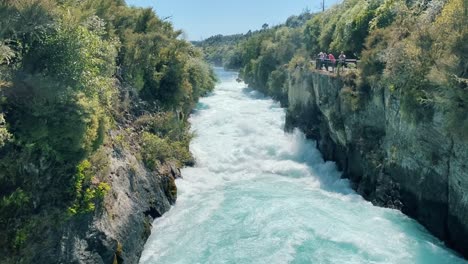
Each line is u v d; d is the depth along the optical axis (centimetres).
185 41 3884
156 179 1984
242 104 5238
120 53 2436
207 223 1820
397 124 2017
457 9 1569
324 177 2644
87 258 1177
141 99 2467
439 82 1553
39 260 1048
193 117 4034
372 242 1642
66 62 1165
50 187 1114
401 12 2561
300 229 1747
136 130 2120
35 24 1083
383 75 2077
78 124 1121
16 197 984
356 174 2438
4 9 1006
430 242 1677
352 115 2478
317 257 1515
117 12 2902
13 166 991
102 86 1567
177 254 1548
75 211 1159
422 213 1839
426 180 1797
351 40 3481
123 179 1606
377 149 2252
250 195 2236
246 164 2869
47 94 1045
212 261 1495
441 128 1641
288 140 3328
